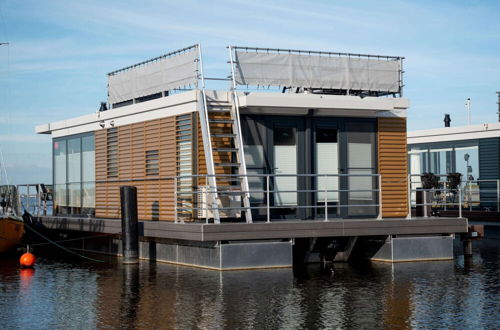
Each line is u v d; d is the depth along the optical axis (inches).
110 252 824.3
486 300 494.0
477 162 1136.2
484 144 1125.7
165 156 745.6
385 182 761.6
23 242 922.7
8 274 658.2
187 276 605.0
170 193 736.3
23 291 554.9
